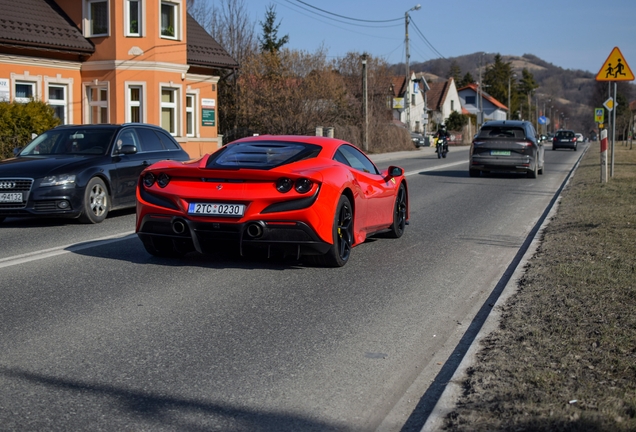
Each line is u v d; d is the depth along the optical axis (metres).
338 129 37.22
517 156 19.48
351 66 48.12
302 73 36.72
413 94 78.50
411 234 9.55
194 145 29.75
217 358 4.38
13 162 10.20
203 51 29.95
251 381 4.00
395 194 8.77
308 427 3.40
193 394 3.79
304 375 4.11
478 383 3.73
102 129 11.20
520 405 3.38
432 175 20.92
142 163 11.26
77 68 25.31
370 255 7.94
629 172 20.12
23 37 22.67
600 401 3.42
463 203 13.46
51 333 4.83
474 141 20.02
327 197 6.51
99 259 7.44
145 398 3.72
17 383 3.91
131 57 25.31
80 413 3.51
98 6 25.34
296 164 6.76
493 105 117.25
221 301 5.75
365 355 4.50
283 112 35.31
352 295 6.05
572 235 8.69
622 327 4.71
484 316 5.50
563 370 3.90
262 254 7.64
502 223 10.80
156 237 7.00
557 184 18.16
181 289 6.14
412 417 3.56
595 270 6.51
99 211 10.39
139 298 5.80
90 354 4.41
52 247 8.17
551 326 4.79
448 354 4.55
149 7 25.50
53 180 9.73
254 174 6.37
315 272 6.94
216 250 6.78
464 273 7.11
